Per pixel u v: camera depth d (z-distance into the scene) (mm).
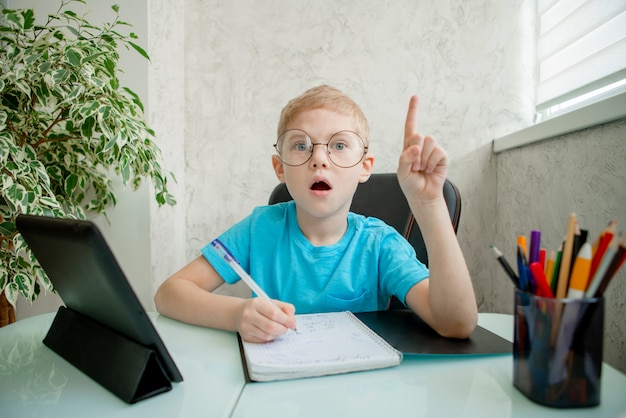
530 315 332
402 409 319
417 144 484
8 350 463
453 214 820
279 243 755
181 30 1257
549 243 927
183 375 391
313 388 360
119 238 1092
